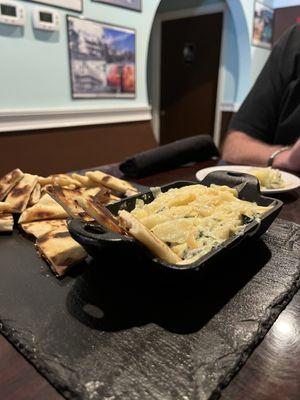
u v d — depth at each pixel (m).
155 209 0.50
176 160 1.03
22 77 1.59
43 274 0.44
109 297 0.39
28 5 1.52
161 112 3.69
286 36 1.33
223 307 0.37
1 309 0.37
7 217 0.59
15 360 0.31
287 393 0.27
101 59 1.96
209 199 0.51
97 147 2.10
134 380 0.28
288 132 1.26
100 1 1.86
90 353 0.31
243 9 2.75
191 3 3.13
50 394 0.27
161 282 0.38
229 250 0.39
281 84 1.30
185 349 0.31
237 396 0.27
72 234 0.37
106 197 0.63
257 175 0.79
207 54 3.18
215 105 3.27
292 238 0.55
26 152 1.69
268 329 0.34
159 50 3.48
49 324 0.35
